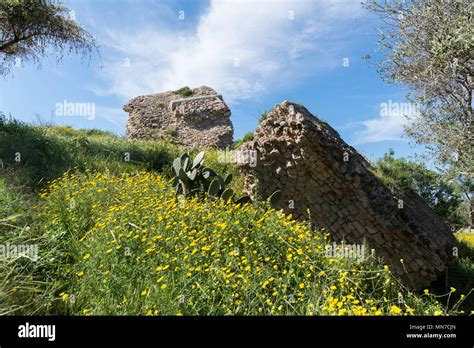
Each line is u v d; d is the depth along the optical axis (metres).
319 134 6.48
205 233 4.27
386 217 6.19
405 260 6.12
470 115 7.66
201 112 18.67
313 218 6.89
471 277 7.45
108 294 2.96
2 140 7.32
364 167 6.88
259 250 4.20
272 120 7.42
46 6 11.37
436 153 8.37
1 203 4.09
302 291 3.54
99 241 3.82
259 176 7.46
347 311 3.04
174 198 5.90
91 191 5.57
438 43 6.82
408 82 8.29
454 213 10.66
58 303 3.05
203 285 3.21
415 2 7.48
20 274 3.14
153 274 3.31
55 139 8.64
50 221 4.24
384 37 8.23
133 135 17.55
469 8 6.36
